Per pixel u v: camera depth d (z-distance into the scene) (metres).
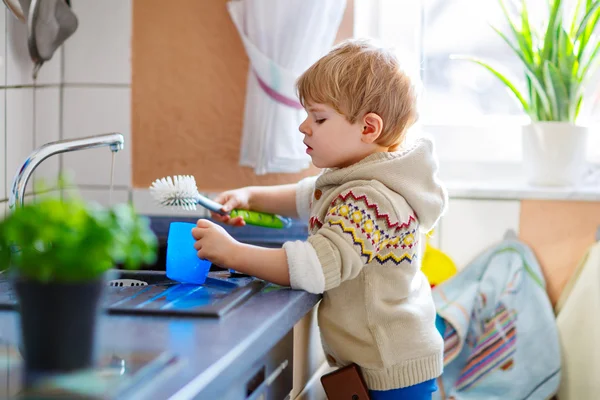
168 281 1.40
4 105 1.58
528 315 1.78
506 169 1.99
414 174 1.34
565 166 1.87
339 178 1.33
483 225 1.86
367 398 1.31
